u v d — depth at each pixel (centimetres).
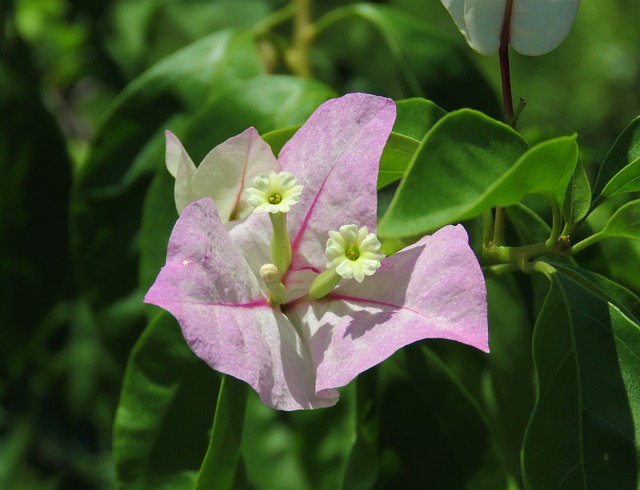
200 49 48
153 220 44
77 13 65
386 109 38
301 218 38
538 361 37
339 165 38
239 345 36
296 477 48
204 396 42
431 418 42
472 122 36
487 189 36
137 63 66
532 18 38
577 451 37
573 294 38
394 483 42
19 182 54
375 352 37
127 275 48
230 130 44
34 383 63
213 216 37
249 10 66
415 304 37
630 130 39
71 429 67
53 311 55
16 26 57
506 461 45
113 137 48
